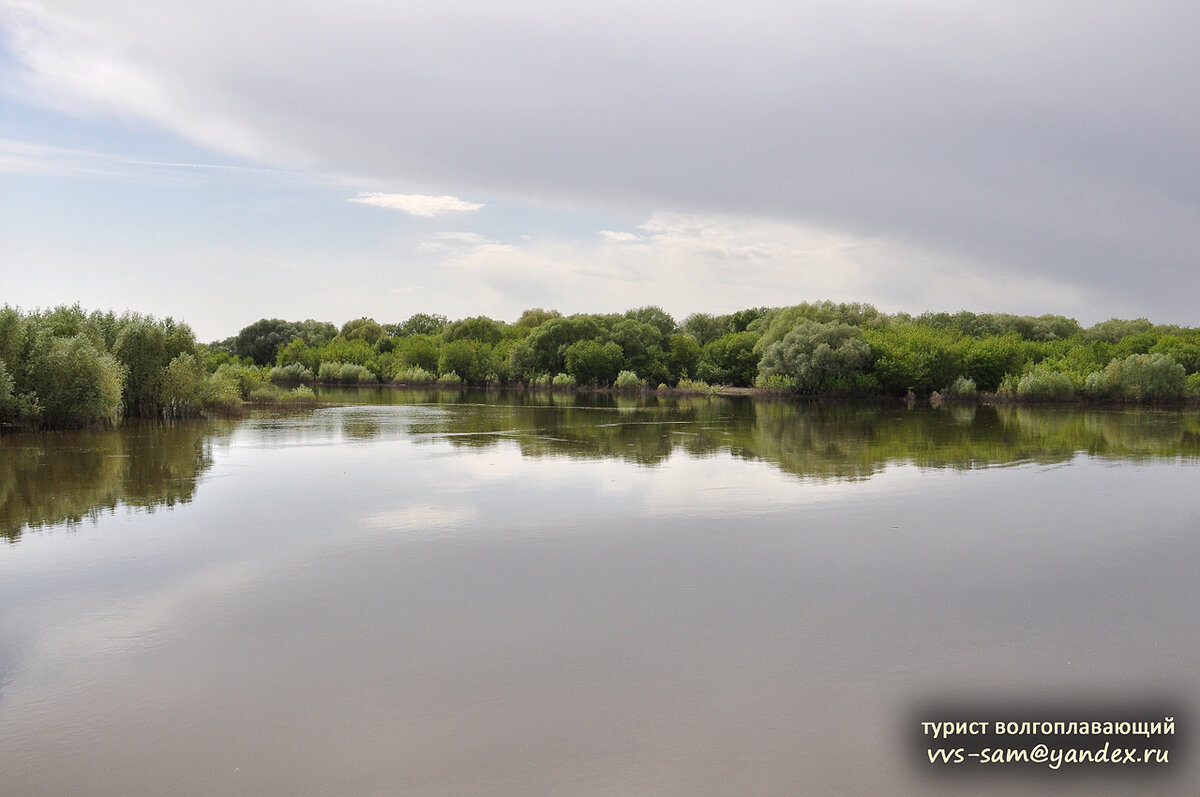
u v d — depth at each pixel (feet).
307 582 48.01
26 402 118.73
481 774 27.43
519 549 55.93
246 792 26.27
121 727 30.50
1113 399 228.84
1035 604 45.68
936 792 26.86
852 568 52.16
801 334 277.03
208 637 39.24
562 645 38.60
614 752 28.94
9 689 33.53
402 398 261.03
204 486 79.66
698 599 45.60
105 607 43.37
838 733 30.60
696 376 337.52
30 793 26.14
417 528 61.93
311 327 514.27
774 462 100.12
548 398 268.00
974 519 66.90
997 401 240.12
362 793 26.27
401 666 36.04
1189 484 84.64
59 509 68.03
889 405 233.55
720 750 29.22
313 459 100.42
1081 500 75.51
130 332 147.43
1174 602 46.26
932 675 36.01
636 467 94.84
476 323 444.14
